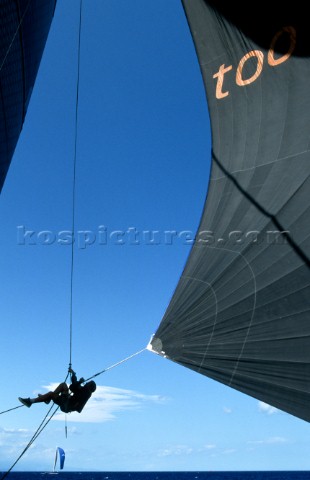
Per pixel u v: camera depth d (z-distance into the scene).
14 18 6.34
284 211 9.06
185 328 8.44
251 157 10.40
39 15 7.31
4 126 6.98
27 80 7.50
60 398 6.95
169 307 8.77
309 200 8.89
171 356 8.33
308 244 8.51
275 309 8.31
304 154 9.57
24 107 7.75
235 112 11.25
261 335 8.20
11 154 7.48
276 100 10.52
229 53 11.76
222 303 8.58
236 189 10.20
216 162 11.08
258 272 8.71
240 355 8.12
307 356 7.92
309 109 9.89
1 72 6.54
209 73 12.18
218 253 9.19
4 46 6.37
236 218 9.56
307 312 8.16
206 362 8.20
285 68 10.53
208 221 9.98
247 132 10.81
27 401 6.83
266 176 9.88
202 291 8.79
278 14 10.85
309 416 7.75
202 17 12.08
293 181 9.35
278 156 9.96
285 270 8.52
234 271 8.84
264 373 7.96
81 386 7.10
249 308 8.45
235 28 11.55
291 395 7.84
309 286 8.24
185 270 9.27
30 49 7.31
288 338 8.08
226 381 8.05
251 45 11.29
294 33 10.57
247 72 11.30
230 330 8.31
